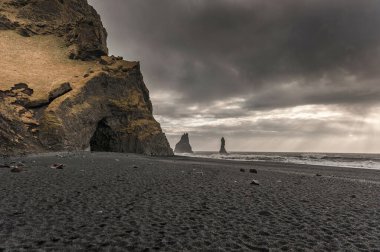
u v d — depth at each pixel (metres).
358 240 7.84
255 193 15.16
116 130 70.38
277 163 60.97
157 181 18.12
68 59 77.75
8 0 89.56
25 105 50.97
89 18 87.25
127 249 6.58
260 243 7.36
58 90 56.97
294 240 7.68
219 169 30.77
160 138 79.31
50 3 93.81
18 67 63.09
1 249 6.20
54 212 9.47
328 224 9.46
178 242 7.17
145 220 9.05
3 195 11.58
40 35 85.69
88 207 10.39
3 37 75.00
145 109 80.50
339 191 17.95
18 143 42.00
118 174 20.66
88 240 7.04
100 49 82.62
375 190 19.31
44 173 18.91
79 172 20.44
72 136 54.84
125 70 80.12
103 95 68.31
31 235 7.20
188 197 13.21
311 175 30.34
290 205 12.42
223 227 8.65
